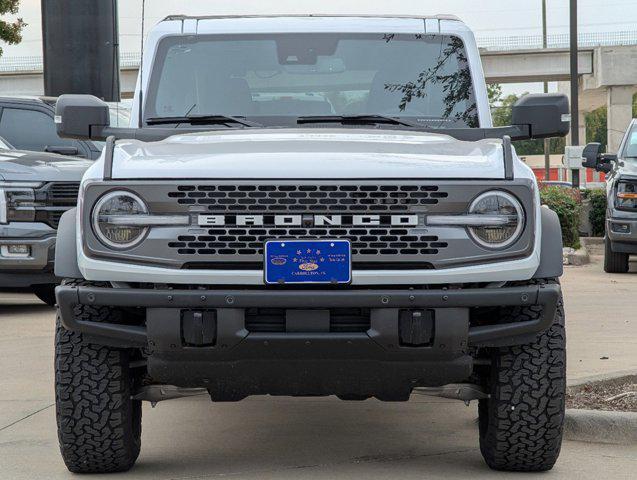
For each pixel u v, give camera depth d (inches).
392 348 191.8
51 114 521.3
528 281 199.2
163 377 197.6
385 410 276.8
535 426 204.5
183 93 250.8
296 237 192.5
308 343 190.7
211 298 190.4
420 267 194.2
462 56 255.3
